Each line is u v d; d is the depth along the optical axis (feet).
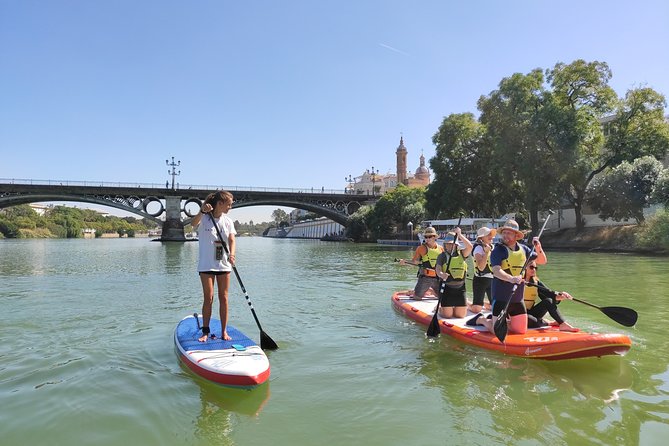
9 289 42.83
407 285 44.52
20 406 14.19
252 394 15.20
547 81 113.29
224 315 19.17
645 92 107.55
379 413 13.66
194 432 12.50
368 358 19.11
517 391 15.25
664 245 80.79
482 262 25.12
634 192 97.19
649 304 31.30
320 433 12.42
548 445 11.58
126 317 28.35
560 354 17.81
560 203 112.98
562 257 79.87
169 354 19.75
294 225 524.52
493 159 119.34
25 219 380.99
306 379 16.62
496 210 148.05
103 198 199.21
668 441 11.69
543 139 105.70
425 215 178.50
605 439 11.85
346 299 35.32
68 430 12.57
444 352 19.80
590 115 106.63
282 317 27.96
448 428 12.62
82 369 17.76
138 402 14.48
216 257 18.71
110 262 80.74
